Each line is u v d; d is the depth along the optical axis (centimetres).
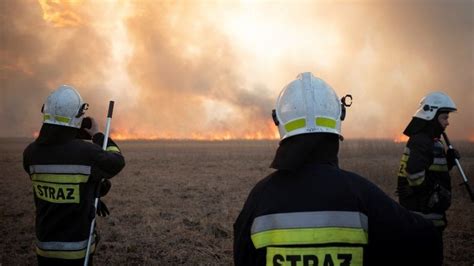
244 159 2155
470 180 1122
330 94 189
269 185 179
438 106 411
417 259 167
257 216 174
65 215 320
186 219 785
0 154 2802
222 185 1233
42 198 326
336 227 165
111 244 629
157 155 2500
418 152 400
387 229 167
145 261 555
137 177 1422
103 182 362
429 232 169
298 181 174
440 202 407
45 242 321
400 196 435
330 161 180
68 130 327
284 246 165
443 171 420
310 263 163
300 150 174
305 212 167
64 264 318
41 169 326
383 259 170
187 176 1445
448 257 569
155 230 714
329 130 179
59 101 323
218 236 682
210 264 545
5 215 844
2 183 1314
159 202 973
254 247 173
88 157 325
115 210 881
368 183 175
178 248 613
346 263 162
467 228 714
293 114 183
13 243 646
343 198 168
